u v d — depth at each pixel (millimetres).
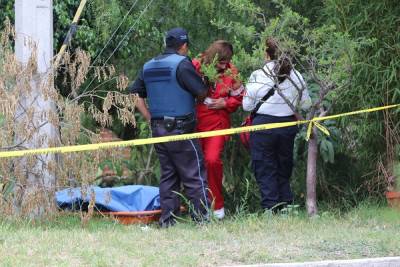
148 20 15109
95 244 10047
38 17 11750
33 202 11375
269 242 10352
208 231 10992
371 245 10172
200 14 14555
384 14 13180
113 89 14914
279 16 13648
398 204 13086
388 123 13523
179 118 11953
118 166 14039
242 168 14625
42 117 11359
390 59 13242
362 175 14477
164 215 12141
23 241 10062
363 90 13445
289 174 12727
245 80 12758
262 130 12328
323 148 13641
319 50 11531
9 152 10945
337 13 13320
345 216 12625
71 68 11570
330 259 9516
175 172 12195
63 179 11547
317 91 13180
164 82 11922
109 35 15141
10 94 11172
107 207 12445
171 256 9523
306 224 11617
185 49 12195
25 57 11695
